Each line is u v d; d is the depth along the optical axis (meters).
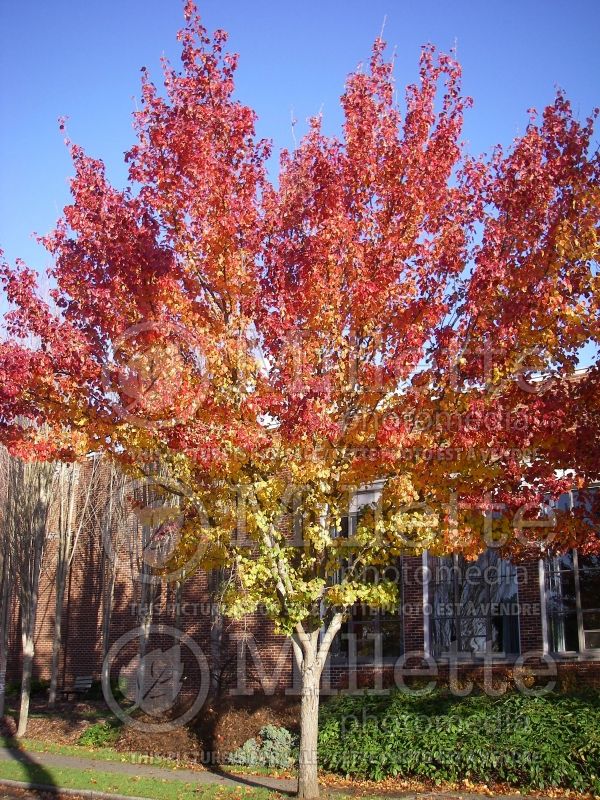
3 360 10.28
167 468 11.98
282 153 11.97
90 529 26.47
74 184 11.19
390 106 11.26
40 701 25.19
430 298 10.72
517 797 11.84
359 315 10.61
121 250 10.68
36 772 14.70
